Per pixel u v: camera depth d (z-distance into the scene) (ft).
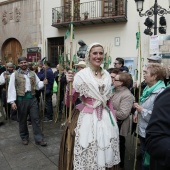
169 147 3.13
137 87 12.24
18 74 13.17
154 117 3.42
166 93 3.45
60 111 20.92
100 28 35.06
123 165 9.96
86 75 7.07
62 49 38.75
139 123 8.59
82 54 16.14
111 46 34.12
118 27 33.47
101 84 7.07
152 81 8.26
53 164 11.12
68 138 6.93
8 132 16.31
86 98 7.11
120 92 9.11
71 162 6.91
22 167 10.85
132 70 26.84
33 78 13.56
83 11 35.63
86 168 6.64
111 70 10.35
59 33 38.58
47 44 40.04
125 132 9.12
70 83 6.98
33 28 41.45
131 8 32.17
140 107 8.38
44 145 13.44
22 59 13.28
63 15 37.06
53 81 19.21
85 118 6.89
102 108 7.11
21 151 12.75
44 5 39.93
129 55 32.73
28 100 13.38
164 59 26.55
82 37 36.68
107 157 6.82
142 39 31.24
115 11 33.01
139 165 10.75
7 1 44.45
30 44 42.04
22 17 42.86
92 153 6.63
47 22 39.73
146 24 24.00
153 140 3.30
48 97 19.11
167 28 28.96
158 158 3.27
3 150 12.91
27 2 41.88
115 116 8.08
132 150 12.46
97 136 6.72
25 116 13.61
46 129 16.79
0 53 47.32
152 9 25.82
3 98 19.57
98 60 7.20
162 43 26.68
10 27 44.75
